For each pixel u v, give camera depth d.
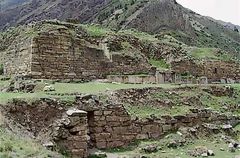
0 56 38.22
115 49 40.25
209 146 25.70
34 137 20.47
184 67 46.62
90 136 23.56
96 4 126.19
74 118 21.44
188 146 25.36
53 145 20.05
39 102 21.89
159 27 100.62
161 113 27.72
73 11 126.62
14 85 29.66
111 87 29.86
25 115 21.25
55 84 29.62
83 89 27.94
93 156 21.67
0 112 20.41
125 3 108.69
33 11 137.88
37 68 32.53
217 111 31.09
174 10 110.12
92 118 23.64
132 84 33.72
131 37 44.56
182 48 52.16
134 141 24.94
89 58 36.84
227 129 28.81
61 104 22.45
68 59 34.78
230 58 54.50
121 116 24.64
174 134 26.52
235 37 149.75
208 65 49.78
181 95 31.92
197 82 43.25
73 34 36.41
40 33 33.19
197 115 28.83
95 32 40.91
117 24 95.88
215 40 123.19
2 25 134.38
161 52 46.53
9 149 16.58
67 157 20.22
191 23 129.12
